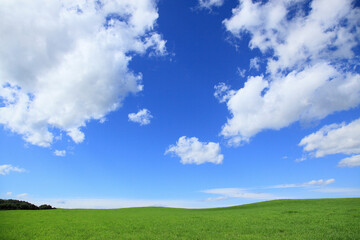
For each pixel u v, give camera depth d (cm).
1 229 2630
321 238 1881
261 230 2331
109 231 2497
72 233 2388
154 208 6988
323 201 5394
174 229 2545
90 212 5259
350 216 2858
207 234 2219
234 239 1975
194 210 6272
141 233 2353
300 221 2725
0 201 6831
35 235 2292
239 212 4444
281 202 6103
